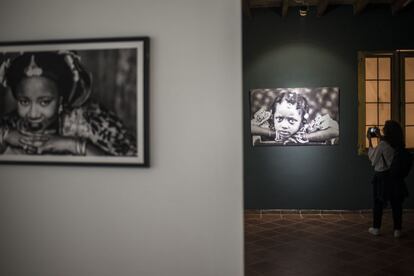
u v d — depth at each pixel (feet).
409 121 17.43
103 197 7.27
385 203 13.88
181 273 7.07
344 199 17.57
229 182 6.92
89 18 7.26
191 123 7.00
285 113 17.62
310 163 17.65
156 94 7.07
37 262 7.49
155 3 7.07
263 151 17.87
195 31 6.98
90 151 7.16
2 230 7.58
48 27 7.38
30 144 7.30
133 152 7.04
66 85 7.19
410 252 12.37
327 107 17.44
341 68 17.39
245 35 17.78
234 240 6.93
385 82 17.53
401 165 13.14
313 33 17.46
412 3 17.02
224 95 6.92
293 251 12.65
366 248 12.85
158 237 7.13
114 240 7.25
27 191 7.48
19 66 7.30
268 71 17.70
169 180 7.07
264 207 17.94
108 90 7.09
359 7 16.29
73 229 7.36
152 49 7.08
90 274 7.33
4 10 7.48
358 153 17.40
